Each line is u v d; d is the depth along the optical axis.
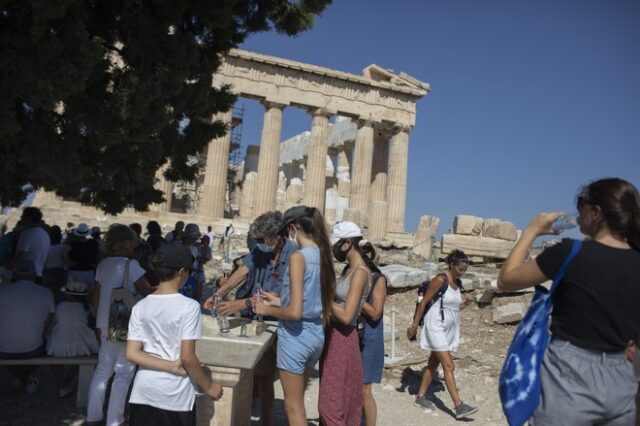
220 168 38.28
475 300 11.98
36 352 6.57
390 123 45.34
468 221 18.42
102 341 5.75
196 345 4.41
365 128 43.66
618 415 2.92
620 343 2.95
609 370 2.92
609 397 2.88
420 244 21.16
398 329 10.83
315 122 42.09
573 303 3.01
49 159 7.08
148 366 3.89
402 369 9.01
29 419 6.16
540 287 3.25
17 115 7.04
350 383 4.70
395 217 44.66
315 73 41.53
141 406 3.92
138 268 5.86
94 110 7.21
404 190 45.22
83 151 8.15
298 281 4.27
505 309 10.93
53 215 30.08
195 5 8.23
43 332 6.67
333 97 42.41
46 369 8.38
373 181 48.97
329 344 4.75
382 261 18.22
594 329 2.95
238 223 35.88
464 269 7.24
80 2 6.54
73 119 7.29
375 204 39.19
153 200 10.88
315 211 4.61
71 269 7.16
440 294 7.14
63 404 6.76
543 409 3.01
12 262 8.56
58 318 6.77
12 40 6.14
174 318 3.92
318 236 4.55
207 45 9.62
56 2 5.79
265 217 5.81
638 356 3.56
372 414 5.57
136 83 7.21
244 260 6.09
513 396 3.09
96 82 7.63
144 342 3.98
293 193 50.47
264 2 9.45
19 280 6.64
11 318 6.40
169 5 7.84
